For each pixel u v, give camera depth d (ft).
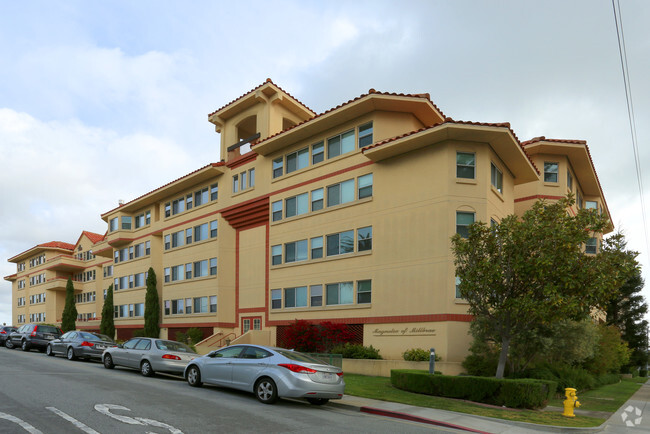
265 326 101.19
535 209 53.62
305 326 84.02
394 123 85.25
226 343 92.84
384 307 79.25
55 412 33.40
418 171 78.89
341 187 89.76
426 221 76.54
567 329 60.90
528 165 86.79
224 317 110.01
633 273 51.29
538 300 50.19
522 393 46.85
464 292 53.93
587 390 74.74
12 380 47.83
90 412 33.94
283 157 102.01
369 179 85.56
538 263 48.57
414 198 78.59
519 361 63.41
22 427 28.91
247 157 109.91
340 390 43.24
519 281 52.24
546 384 49.73
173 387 48.83
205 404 39.60
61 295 207.62
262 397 42.47
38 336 97.30
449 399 50.29
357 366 76.43
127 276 147.13
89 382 49.14
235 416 35.37
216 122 119.34
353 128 88.89
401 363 71.92
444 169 75.72
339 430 33.01
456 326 71.51
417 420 39.50
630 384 103.81
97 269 189.06
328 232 90.12
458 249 54.70
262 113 108.58
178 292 124.47
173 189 128.36
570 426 39.09
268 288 101.24
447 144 76.07
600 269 49.08
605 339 87.25
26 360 71.87
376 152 81.15
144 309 135.23
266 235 104.53
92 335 81.05
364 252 83.35
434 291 73.61
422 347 73.41
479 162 76.74
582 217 51.70
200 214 121.19
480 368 65.41
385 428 35.04
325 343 83.20
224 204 114.21
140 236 143.74
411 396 51.01
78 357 78.79
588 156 103.55
